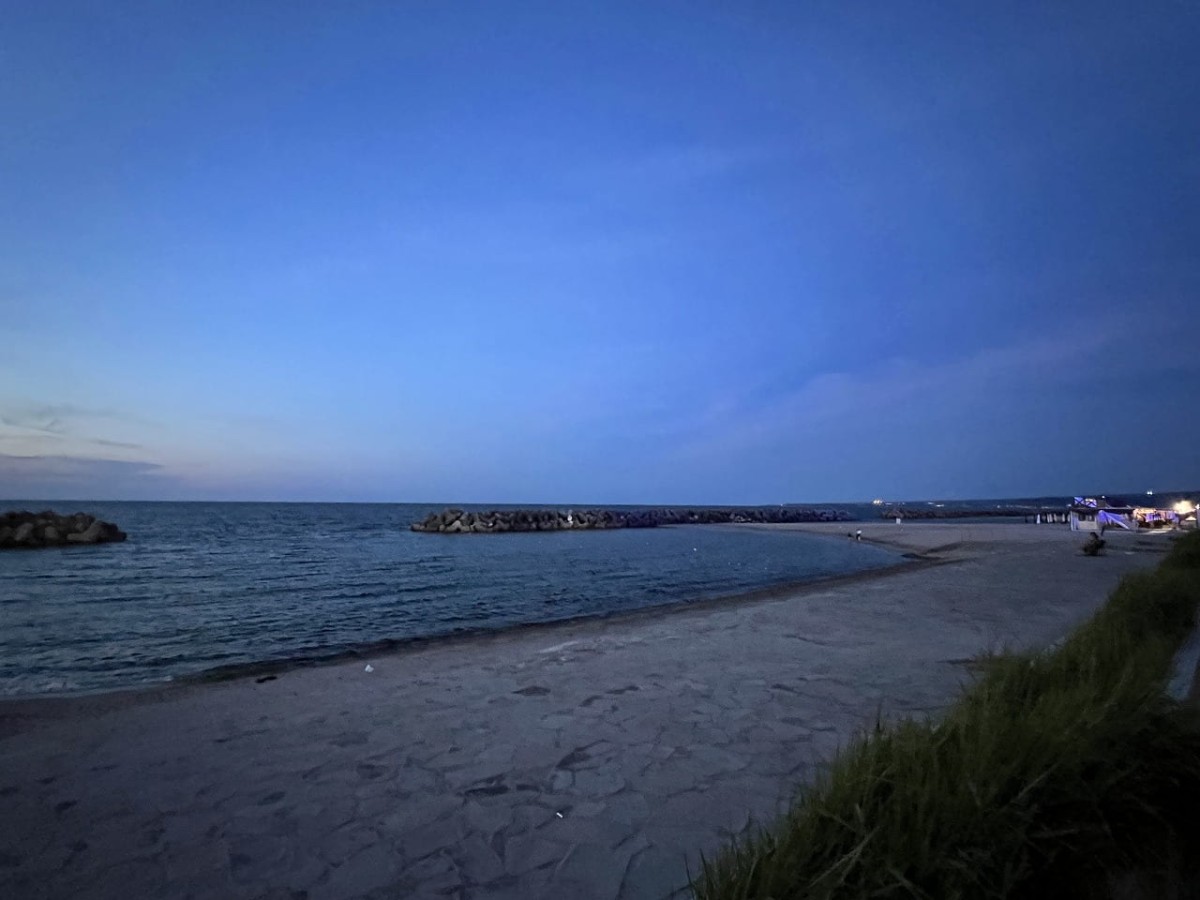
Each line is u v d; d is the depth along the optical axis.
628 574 26.36
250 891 3.76
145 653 12.05
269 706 7.55
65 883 3.84
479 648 11.13
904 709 7.08
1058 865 3.27
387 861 4.08
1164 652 6.57
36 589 21.25
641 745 6.06
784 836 3.25
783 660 9.51
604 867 3.98
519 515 69.38
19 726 6.97
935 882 2.91
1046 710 4.21
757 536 58.91
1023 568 22.75
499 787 5.17
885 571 25.67
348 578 24.44
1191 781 3.83
